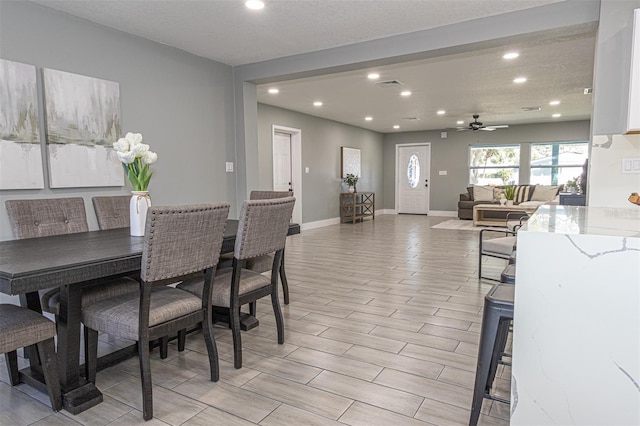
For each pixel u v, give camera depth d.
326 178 8.93
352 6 3.01
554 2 2.98
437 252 5.67
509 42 3.32
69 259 1.77
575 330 1.33
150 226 1.74
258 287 2.49
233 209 4.67
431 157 11.07
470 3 2.98
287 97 6.39
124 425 1.79
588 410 1.34
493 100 6.70
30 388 2.12
